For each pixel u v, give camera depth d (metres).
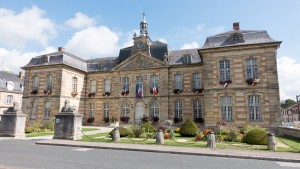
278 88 21.81
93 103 35.12
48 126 27.20
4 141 16.25
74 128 16.95
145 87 31.62
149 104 31.08
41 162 9.06
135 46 33.25
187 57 30.64
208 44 25.19
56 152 11.70
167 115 29.75
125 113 32.41
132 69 32.59
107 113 34.16
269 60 22.48
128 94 32.38
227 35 25.06
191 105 29.34
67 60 33.47
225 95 23.33
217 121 23.00
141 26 34.59
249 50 23.30
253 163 9.43
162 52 31.95
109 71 34.72
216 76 23.94
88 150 12.59
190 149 12.43
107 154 11.28
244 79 23.00
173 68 30.86
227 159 10.27
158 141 14.70
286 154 10.98
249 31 24.80
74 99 33.81
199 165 8.91
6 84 46.44
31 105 33.53
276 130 21.19
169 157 10.63
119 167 8.36
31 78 34.28
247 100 22.59
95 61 38.00
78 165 8.59
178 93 30.05
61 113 17.66
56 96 31.64
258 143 14.36
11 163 8.82
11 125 18.77
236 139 15.80
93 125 34.03
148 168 8.27
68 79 33.16
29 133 22.64
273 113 21.58
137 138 18.00
